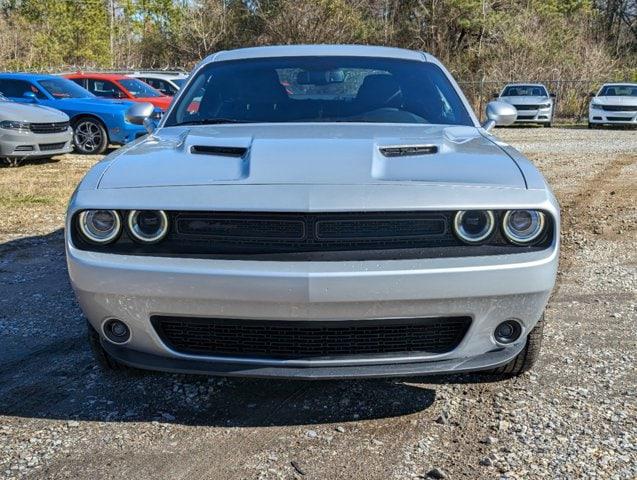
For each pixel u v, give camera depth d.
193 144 3.29
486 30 32.78
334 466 2.67
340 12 32.09
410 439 2.87
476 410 3.11
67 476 2.61
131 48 37.16
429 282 2.66
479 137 3.57
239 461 2.72
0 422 3.03
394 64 4.36
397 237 2.71
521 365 3.31
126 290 2.77
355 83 4.20
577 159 12.77
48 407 3.16
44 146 11.30
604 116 21.19
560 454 2.73
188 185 2.80
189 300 2.73
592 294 4.83
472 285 2.69
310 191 2.70
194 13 34.91
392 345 2.82
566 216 7.52
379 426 2.98
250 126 3.75
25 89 13.25
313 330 2.78
